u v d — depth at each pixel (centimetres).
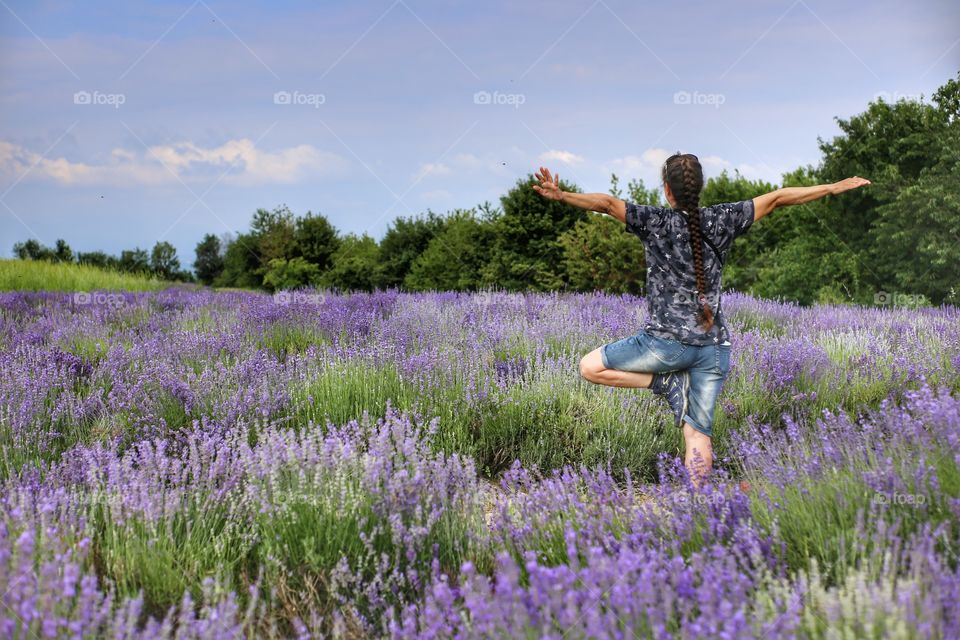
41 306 1167
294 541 329
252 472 361
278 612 291
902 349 669
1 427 450
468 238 2367
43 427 497
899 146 1838
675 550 278
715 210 387
